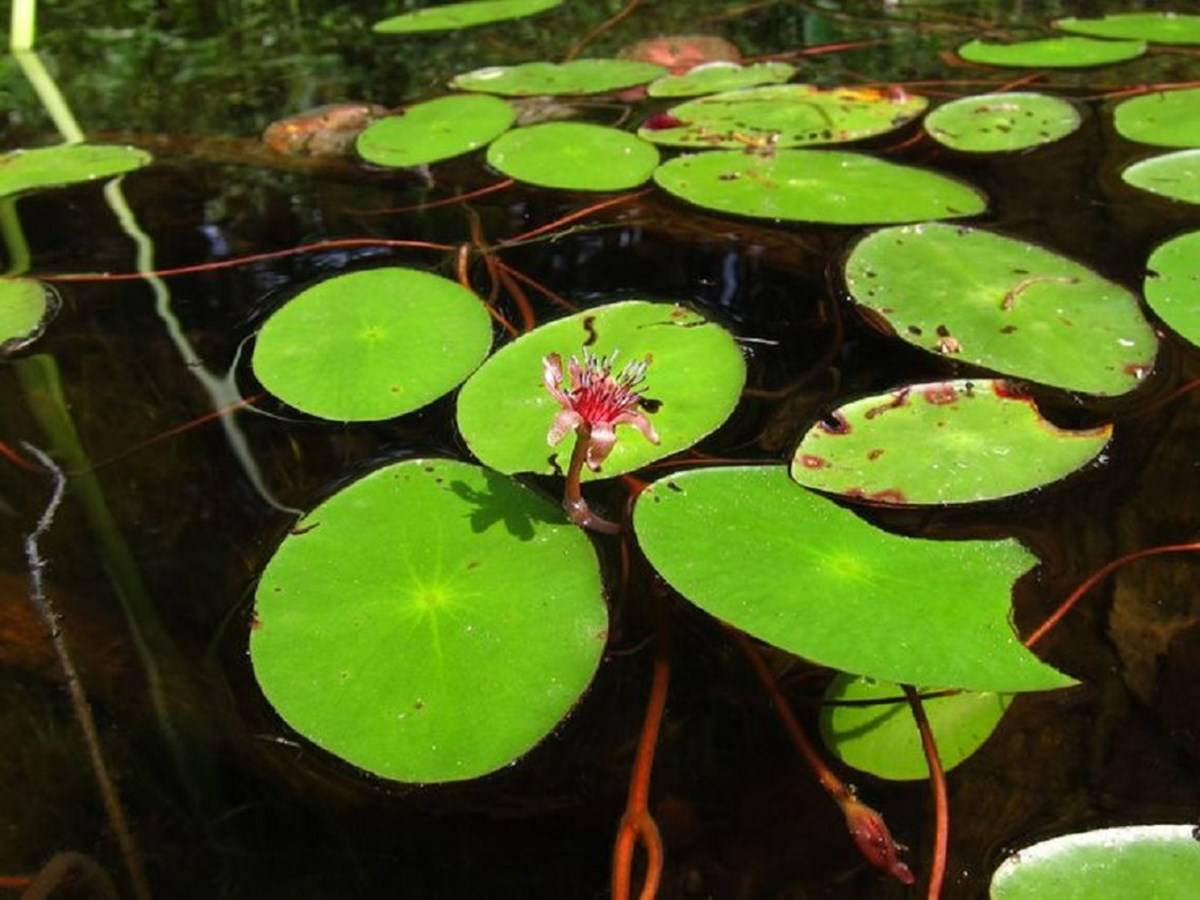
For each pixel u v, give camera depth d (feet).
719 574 0.61
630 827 0.53
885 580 0.61
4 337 0.91
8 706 0.61
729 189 1.09
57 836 0.54
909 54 1.65
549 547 0.66
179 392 0.85
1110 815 0.54
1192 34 1.63
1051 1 1.93
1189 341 0.82
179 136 1.36
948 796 0.55
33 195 1.21
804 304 0.92
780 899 0.52
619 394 0.67
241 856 0.53
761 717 0.60
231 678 0.61
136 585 0.68
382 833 0.54
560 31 1.88
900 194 1.07
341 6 2.07
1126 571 0.66
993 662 0.55
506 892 0.52
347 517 0.69
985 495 0.69
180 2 2.07
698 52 1.68
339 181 1.23
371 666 0.59
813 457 0.72
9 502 0.74
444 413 0.81
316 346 0.86
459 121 1.32
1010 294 0.87
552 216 1.11
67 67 1.68
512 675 0.59
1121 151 1.19
